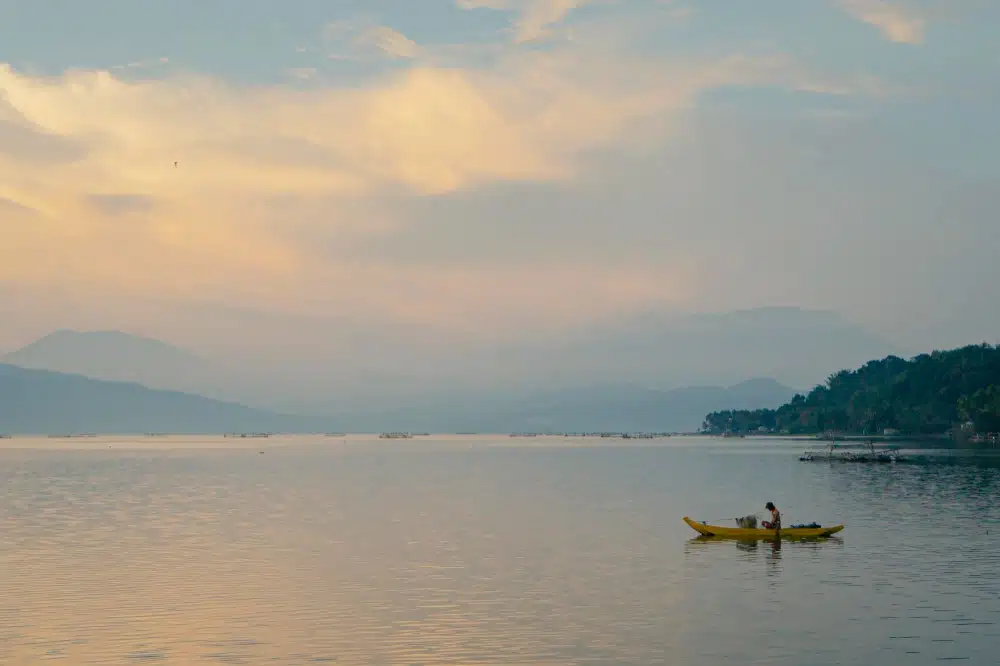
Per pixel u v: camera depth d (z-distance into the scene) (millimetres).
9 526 77062
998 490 112625
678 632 40094
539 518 83562
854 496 107000
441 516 85500
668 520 82062
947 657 36125
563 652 37188
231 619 42500
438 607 44938
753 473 161375
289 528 75438
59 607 44906
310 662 35969
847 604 45156
